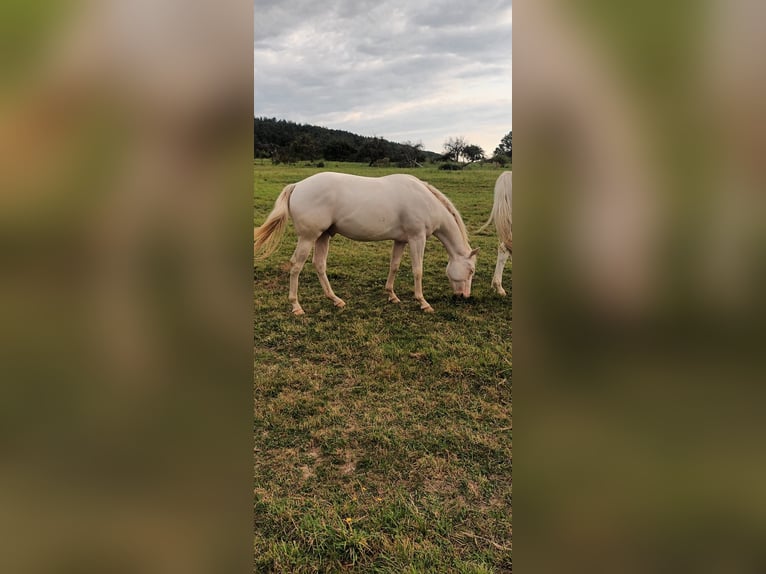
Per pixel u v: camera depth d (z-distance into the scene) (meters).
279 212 5.96
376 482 2.97
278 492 2.86
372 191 6.09
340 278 7.49
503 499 2.79
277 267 7.99
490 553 2.33
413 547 2.38
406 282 7.30
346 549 2.38
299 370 4.52
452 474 3.05
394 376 4.40
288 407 3.89
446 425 3.62
